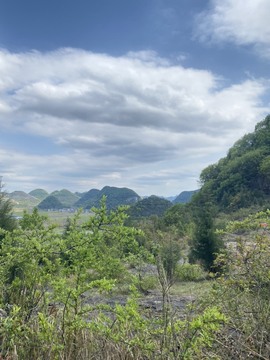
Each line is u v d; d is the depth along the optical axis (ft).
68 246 11.12
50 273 11.68
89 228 11.16
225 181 263.70
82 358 9.71
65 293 10.14
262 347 10.61
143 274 20.97
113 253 11.36
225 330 11.11
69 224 11.69
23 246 11.81
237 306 11.73
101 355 9.78
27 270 11.42
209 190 274.36
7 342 9.59
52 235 11.92
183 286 26.23
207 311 9.06
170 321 9.61
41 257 11.34
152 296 20.76
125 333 9.88
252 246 13.04
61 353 9.51
